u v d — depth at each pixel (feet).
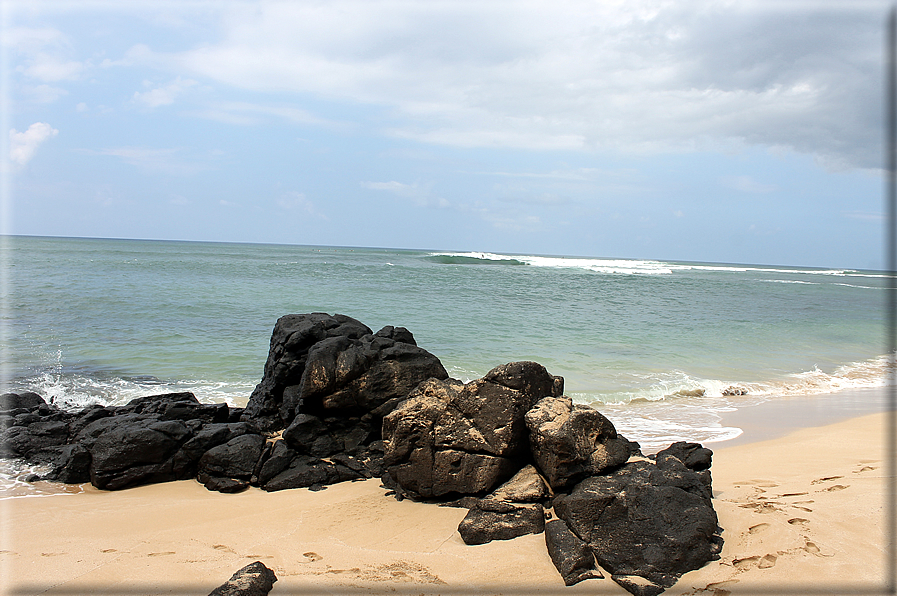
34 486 25.90
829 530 18.44
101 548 18.67
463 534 18.44
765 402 45.93
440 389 23.20
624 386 48.49
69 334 60.44
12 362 49.01
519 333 70.95
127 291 96.63
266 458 26.71
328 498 23.54
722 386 49.78
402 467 22.38
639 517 17.22
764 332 83.71
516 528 18.52
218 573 16.71
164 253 279.28
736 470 27.63
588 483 18.94
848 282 277.64
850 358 67.62
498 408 21.65
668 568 15.89
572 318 87.25
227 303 86.38
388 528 19.77
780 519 19.36
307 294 102.83
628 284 168.66
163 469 26.58
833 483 24.22
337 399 27.91
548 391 23.22
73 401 39.37
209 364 50.14
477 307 94.68
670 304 117.80
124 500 24.12
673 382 50.39
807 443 33.76
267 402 31.73
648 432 36.68
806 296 161.58
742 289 175.94
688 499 17.92
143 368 48.37
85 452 26.66
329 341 29.63
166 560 17.63
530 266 256.32
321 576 16.34
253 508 22.79
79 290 95.91
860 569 15.92
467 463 21.58
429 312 85.92
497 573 16.29
